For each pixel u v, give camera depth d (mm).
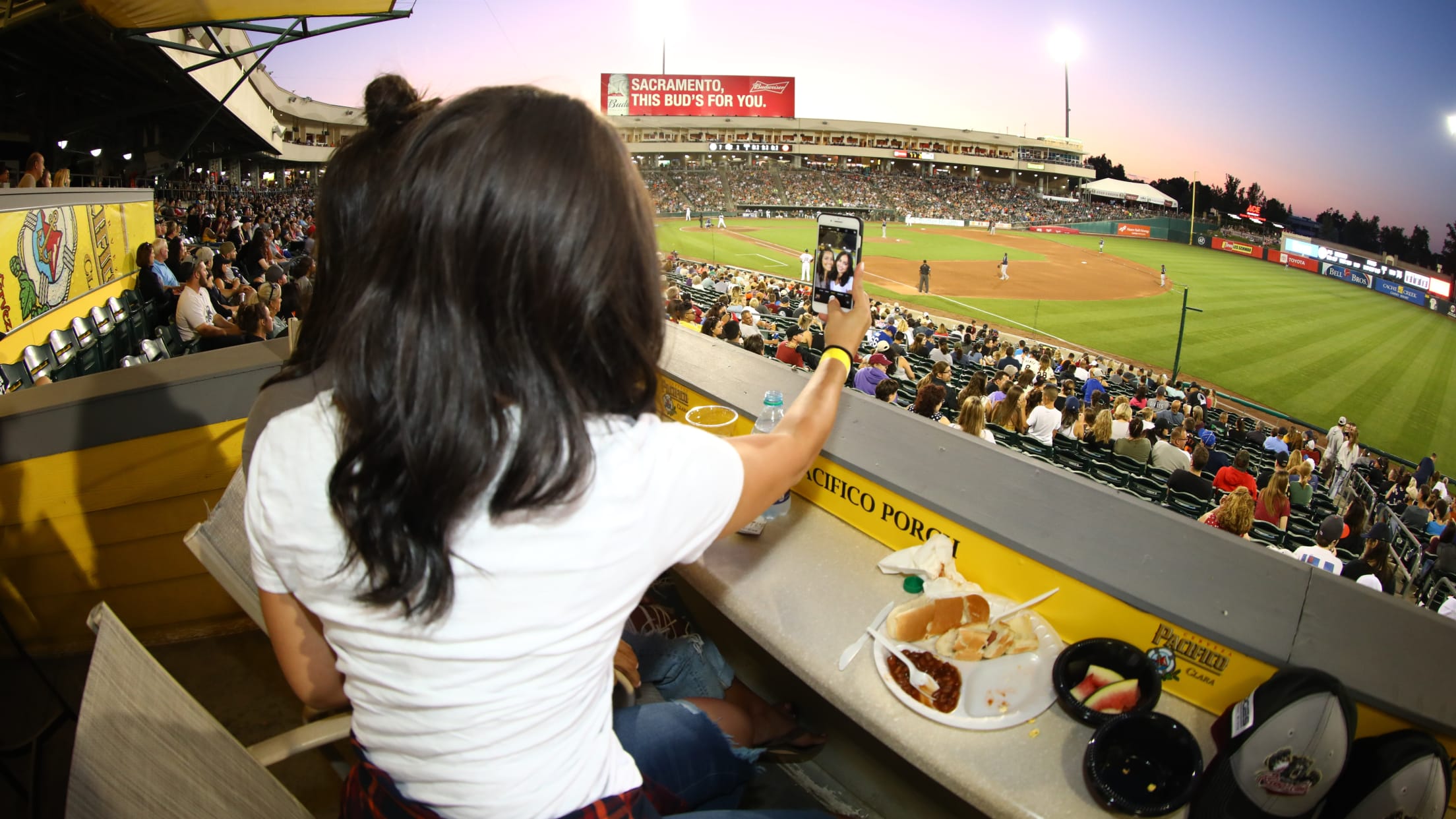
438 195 587
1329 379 23891
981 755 1118
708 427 1858
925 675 1226
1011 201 82312
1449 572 8523
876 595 1444
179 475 2375
